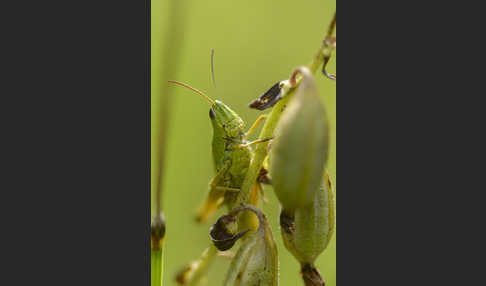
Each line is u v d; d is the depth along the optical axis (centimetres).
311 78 13
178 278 15
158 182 15
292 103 13
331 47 14
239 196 15
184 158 15
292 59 15
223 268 15
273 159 13
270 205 15
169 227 15
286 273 15
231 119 15
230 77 15
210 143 16
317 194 14
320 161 13
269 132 15
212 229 14
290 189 13
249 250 14
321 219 14
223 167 16
